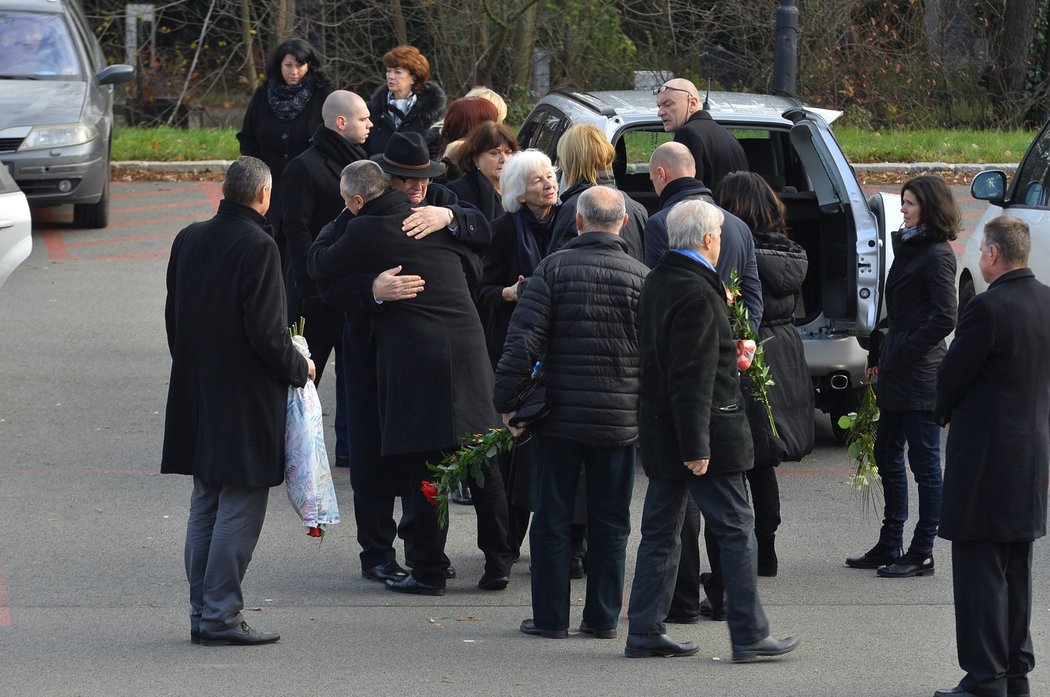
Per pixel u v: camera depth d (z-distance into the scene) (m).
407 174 10.30
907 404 10.82
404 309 10.13
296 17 36.91
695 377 8.62
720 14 36.84
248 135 15.62
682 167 10.66
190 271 9.16
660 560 9.14
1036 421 8.23
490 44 35.66
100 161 24.05
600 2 36.44
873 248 13.77
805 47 37.88
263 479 9.16
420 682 8.66
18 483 13.12
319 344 13.28
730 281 10.26
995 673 8.31
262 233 9.09
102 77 25.28
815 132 14.20
